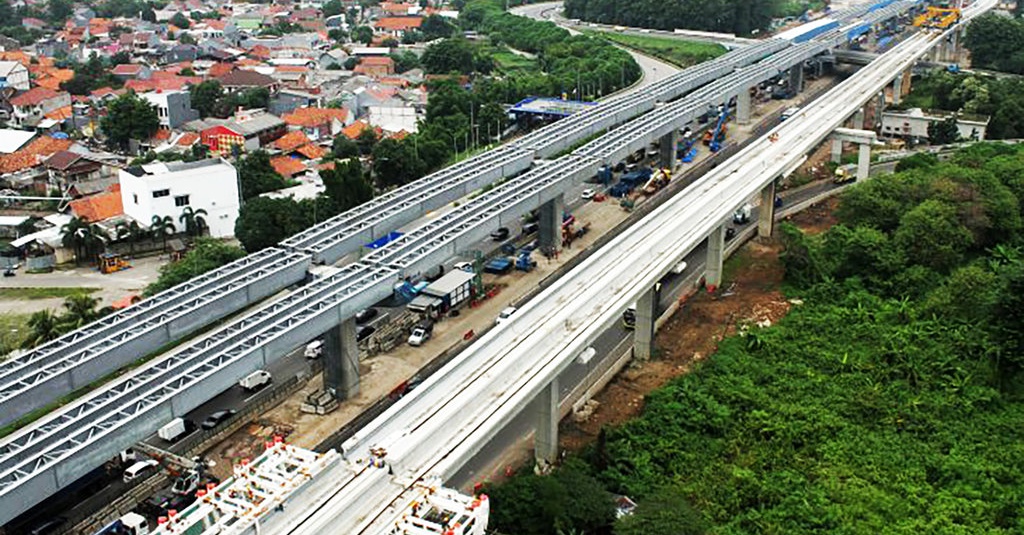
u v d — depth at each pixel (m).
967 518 64.88
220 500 49.75
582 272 86.25
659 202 136.38
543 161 132.75
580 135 144.25
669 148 149.38
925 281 103.44
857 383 83.56
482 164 126.00
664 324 98.69
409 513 51.03
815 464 71.50
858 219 117.81
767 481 68.94
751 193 110.56
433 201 112.50
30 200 146.62
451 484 70.12
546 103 192.50
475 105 189.88
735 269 113.81
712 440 74.88
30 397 67.12
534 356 70.88
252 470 52.75
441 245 94.44
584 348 74.75
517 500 63.28
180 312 80.25
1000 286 88.88
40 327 91.31
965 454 73.25
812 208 137.88
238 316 104.12
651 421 76.62
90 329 77.38
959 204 114.62
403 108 190.75
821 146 167.62
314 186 148.12
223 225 133.62
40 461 57.16
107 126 181.62
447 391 65.19
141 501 67.88
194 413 80.56
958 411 79.44
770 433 75.19
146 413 62.88
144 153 174.62
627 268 86.69
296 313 77.69
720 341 93.94
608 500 64.06
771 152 129.75
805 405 79.81
